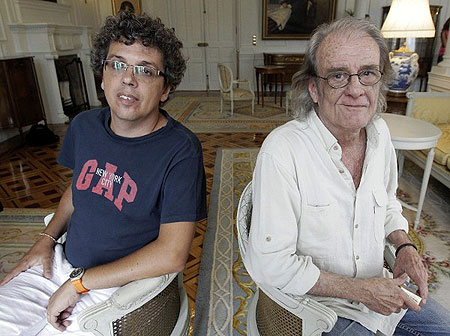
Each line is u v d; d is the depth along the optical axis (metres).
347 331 0.92
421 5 2.88
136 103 0.96
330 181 0.94
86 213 1.02
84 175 1.04
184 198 0.95
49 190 3.05
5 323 0.88
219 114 5.89
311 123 0.96
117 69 0.94
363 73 0.89
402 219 1.11
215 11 7.93
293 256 0.87
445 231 2.30
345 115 0.91
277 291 0.87
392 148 1.10
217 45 8.18
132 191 0.97
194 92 8.27
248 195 1.08
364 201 0.96
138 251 0.93
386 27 3.06
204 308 1.65
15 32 4.82
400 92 3.36
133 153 1.00
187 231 0.94
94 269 0.91
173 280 1.02
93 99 6.76
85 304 0.96
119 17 0.95
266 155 0.92
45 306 0.98
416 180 3.11
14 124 4.28
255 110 6.18
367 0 6.94
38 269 1.08
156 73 0.96
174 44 1.00
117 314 0.82
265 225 0.88
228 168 3.46
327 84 0.91
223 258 2.04
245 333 1.51
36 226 2.43
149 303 0.91
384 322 0.98
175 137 1.00
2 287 0.99
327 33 0.92
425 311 1.03
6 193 3.00
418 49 6.64
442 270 1.92
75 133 1.12
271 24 7.62
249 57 8.02
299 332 0.87
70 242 1.08
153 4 7.92
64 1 5.99
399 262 1.03
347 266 0.97
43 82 5.25
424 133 2.12
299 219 0.95
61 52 5.66
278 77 7.40
